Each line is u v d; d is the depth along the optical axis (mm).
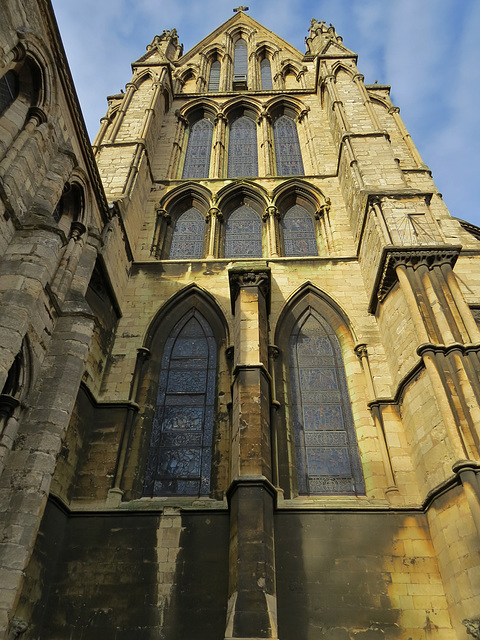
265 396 16406
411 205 20906
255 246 26141
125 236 22672
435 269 17609
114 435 17484
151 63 35625
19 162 13367
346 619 13578
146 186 27688
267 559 12906
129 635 13445
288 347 20859
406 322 17719
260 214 27828
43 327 14328
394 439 17016
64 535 15250
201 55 41406
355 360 19969
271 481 14773
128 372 19422
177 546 14953
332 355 20625
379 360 19281
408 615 13555
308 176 28438
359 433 17969
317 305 22062
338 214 26109
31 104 15070
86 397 17703
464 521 13094
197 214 28172
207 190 28094
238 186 28219
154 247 25172
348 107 29469
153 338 20984
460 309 16344
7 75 14359
